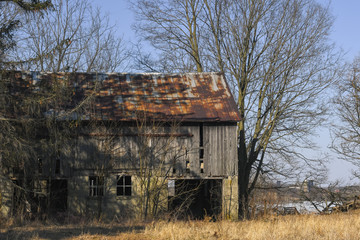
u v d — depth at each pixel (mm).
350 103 37500
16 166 23172
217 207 27047
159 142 25094
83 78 27484
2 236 14328
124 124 25016
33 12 22141
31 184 24000
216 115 25594
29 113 22766
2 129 20000
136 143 25000
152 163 24891
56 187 26953
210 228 16719
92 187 24812
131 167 24844
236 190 25438
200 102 26531
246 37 33781
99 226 17938
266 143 33688
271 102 33594
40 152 24094
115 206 24625
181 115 25344
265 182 35406
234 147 25719
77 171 24531
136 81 27875
